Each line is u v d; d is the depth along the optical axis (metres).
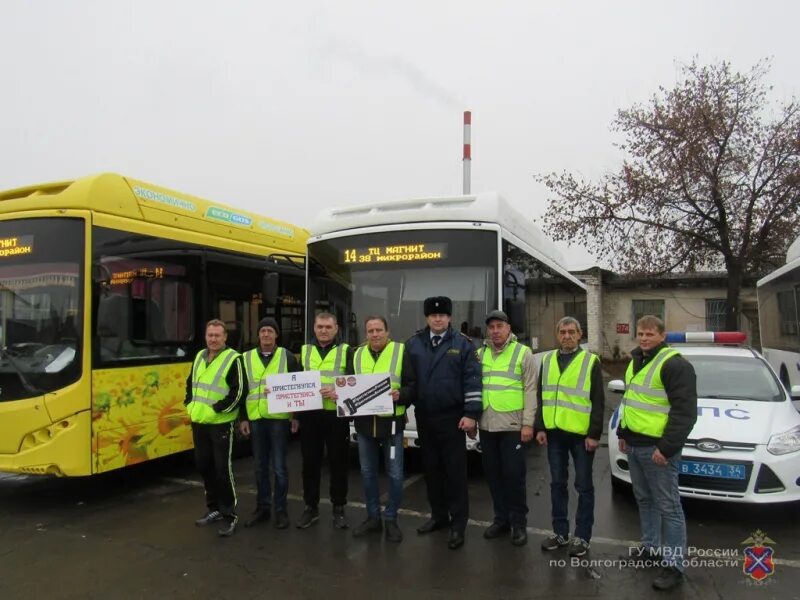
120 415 6.34
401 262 7.31
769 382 6.73
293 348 9.81
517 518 5.05
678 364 4.23
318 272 7.74
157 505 6.32
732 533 5.27
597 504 6.17
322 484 7.19
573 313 12.95
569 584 4.32
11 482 7.32
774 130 15.45
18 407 5.93
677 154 16.02
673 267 17.45
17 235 6.32
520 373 5.07
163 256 7.13
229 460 5.47
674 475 4.27
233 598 4.15
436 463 5.29
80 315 6.03
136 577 4.51
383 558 4.80
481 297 6.95
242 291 8.63
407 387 5.09
